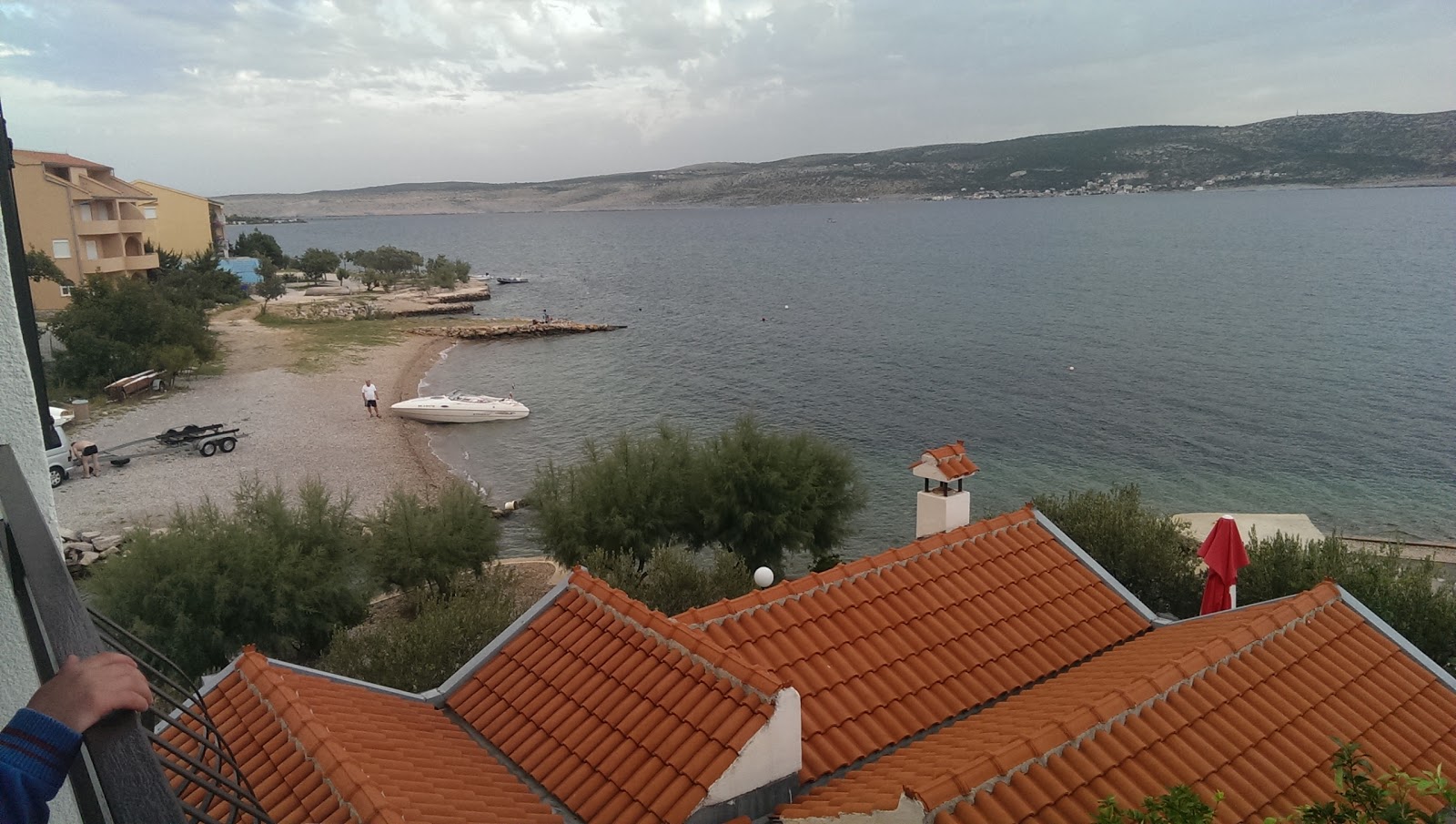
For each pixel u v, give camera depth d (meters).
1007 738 10.62
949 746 11.24
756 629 13.46
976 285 145.50
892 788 9.91
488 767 11.79
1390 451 55.38
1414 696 12.39
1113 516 23.66
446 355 90.25
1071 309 115.75
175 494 43.97
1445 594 20.20
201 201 118.31
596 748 11.48
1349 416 62.75
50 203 80.06
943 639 13.91
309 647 26.16
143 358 64.38
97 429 54.66
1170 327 99.88
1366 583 20.22
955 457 18.02
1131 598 15.70
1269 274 142.62
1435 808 10.57
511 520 44.22
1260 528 35.97
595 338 101.81
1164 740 10.69
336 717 11.95
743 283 159.12
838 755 11.55
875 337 99.88
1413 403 65.25
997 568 15.65
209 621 23.27
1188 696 11.46
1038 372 79.62
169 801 2.21
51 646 2.68
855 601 14.29
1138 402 68.50
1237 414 64.19
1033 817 9.42
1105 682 12.38
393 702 13.27
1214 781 10.26
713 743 10.72
